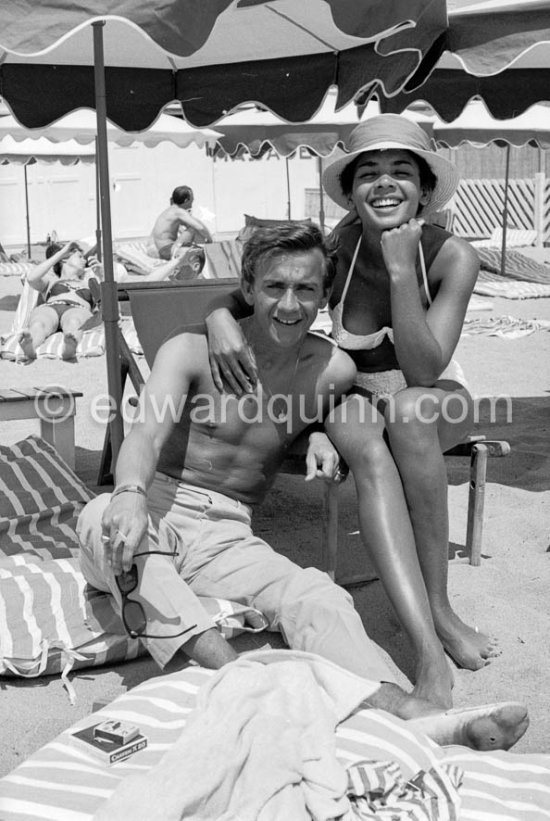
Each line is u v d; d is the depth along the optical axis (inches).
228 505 140.2
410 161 139.2
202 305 203.5
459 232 786.2
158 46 121.8
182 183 876.0
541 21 169.5
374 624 147.4
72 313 366.9
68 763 101.5
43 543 166.4
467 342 386.9
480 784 100.7
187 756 97.3
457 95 270.7
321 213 540.7
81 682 131.5
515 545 176.6
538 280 562.3
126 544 117.0
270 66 217.6
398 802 97.0
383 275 146.9
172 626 118.8
